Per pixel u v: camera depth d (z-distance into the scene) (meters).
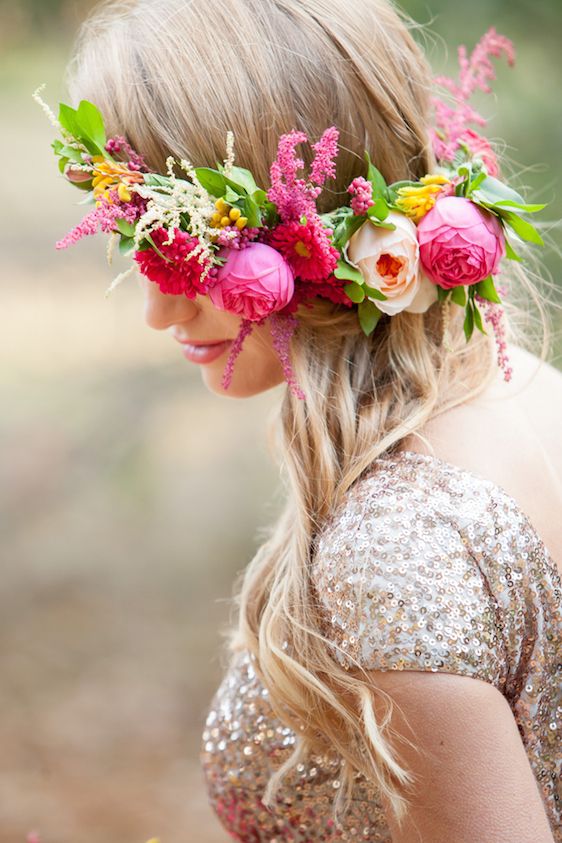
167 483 5.79
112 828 3.56
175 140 1.13
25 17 4.86
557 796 1.12
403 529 1.04
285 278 1.10
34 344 6.64
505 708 1.01
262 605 1.28
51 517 5.63
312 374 1.21
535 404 1.21
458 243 1.11
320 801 1.26
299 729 1.20
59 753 3.97
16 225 7.08
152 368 6.41
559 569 1.09
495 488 1.08
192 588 5.08
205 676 4.46
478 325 1.17
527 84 2.69
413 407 1.17
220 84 1.13
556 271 2.45
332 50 1.15
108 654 4.64
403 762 1.01
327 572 1.07
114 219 1.09
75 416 6.20
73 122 1.12
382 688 1.01
